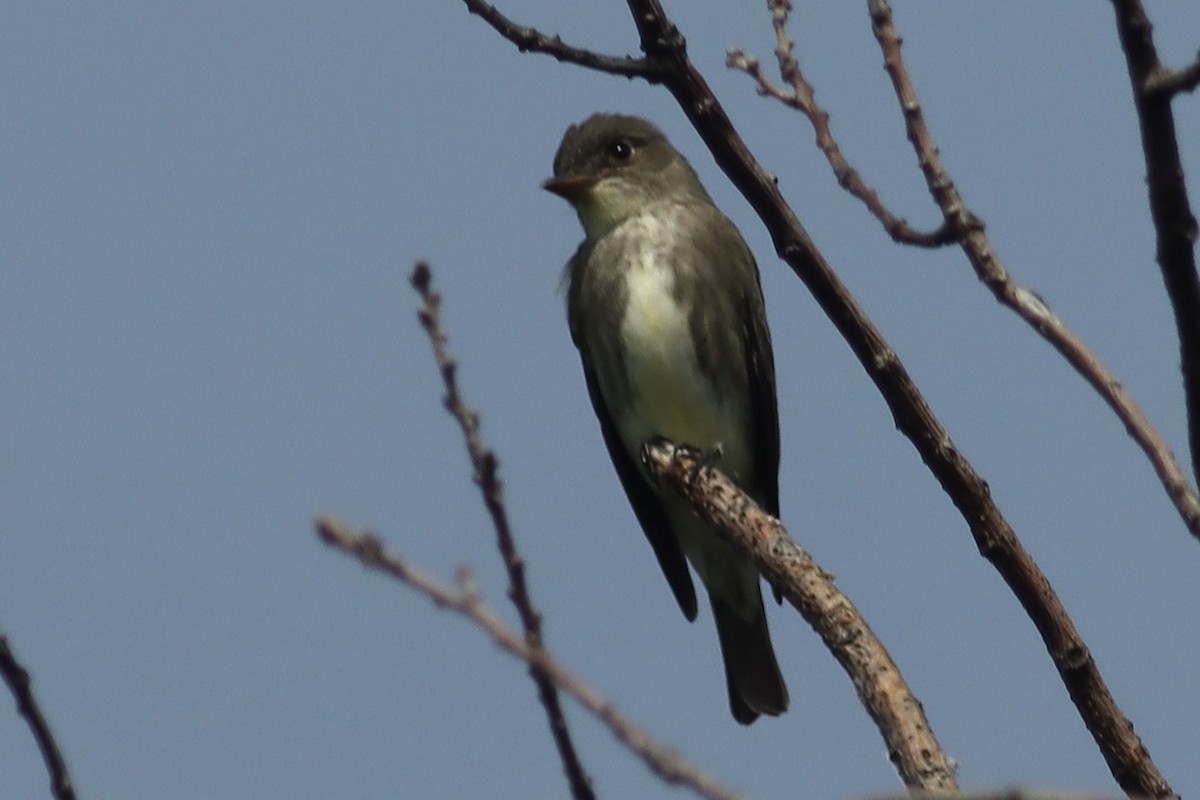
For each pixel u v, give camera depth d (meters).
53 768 5.95
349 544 5.04
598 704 4.77
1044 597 7.48
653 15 7.64
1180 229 5.91
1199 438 6.23
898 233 7.49
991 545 7.62
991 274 7.21
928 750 6.68
